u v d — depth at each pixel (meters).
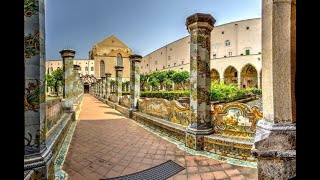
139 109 10.84
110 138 6.75
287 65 2.55
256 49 41.75
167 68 57.72
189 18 5.72
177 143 6.05
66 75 10.30
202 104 5.51
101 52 63.88
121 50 64.69
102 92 26.28
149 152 5.28
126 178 3.79
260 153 2.48
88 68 69.75
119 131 7.85
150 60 67.69
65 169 4.17
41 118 2.75
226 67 39.25
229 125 5.28
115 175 3.91
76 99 15.50
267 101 2.70
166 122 7.44
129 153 5.20
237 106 5.13
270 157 2.45
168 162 4.57
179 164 4.44
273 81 2.57
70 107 10.30
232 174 3.92
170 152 5.25
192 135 5.48
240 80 37.72
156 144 6.00
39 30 2.73
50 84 32.44
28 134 2.61
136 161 4.64
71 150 5.44
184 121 6.61
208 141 5.24
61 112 8.21
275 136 2.50
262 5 2.75
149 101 9.34
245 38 42.91
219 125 5.47
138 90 11.23
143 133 7.46
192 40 5.73
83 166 4.34
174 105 7.16
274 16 2.55
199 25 5.58
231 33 44.56
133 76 11.20
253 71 39.44
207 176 3.85
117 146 5.82
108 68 63.47
